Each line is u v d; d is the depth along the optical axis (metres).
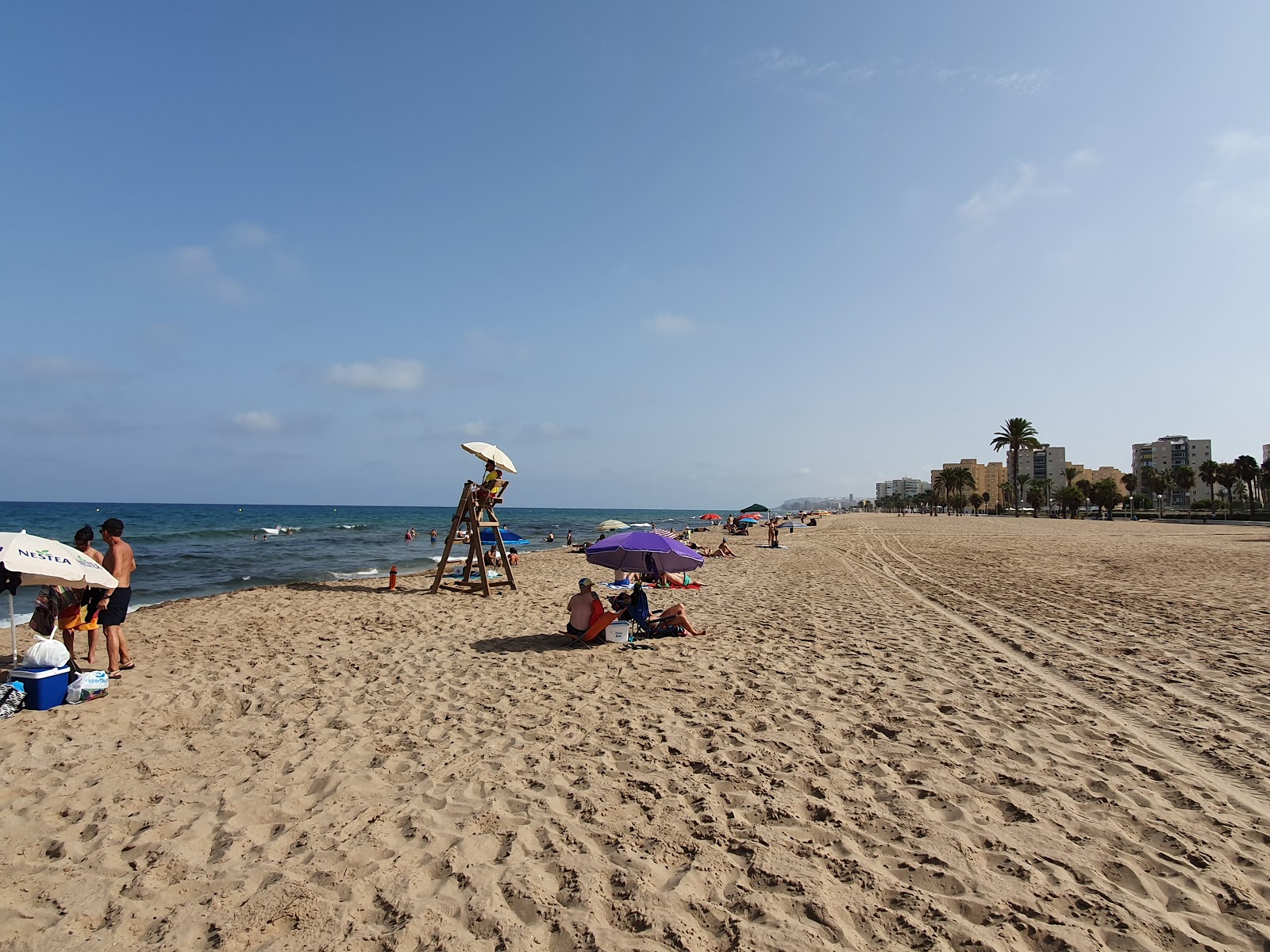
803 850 3.81
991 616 11.42
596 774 4.91
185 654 8.98
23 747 5.51
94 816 4.30
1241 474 89.44
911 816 4.22
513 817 4.23
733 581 17.53
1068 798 4.47
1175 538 37.25
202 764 5.17
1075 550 27.67
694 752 5.33
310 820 4.23
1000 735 5.64
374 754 5.36
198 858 3.79
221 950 2.99
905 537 40.03
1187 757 5.18
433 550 32.94
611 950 2.97
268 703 6.76
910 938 3.06
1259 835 3.96
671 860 3.73
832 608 12.62
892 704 6.52
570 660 8.48
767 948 2.96
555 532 61.19
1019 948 2.98
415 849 3.86
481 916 3.21
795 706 6.50
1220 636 9.49
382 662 8.47
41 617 7.47
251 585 19.20
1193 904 3.31
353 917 3.22
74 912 3.29
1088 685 7.11
